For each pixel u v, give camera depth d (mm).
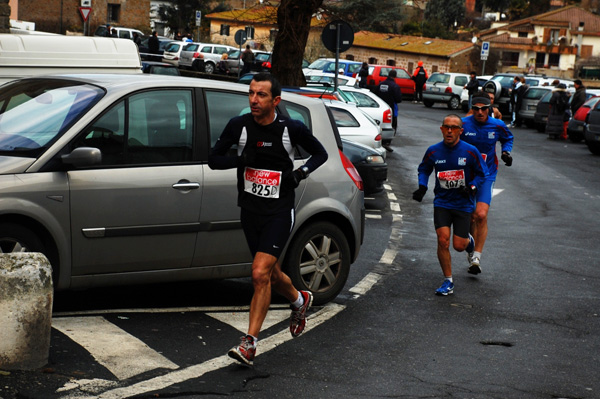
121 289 9164
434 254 12664
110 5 75000
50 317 6410
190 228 8094
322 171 9008
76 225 7480
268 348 7457
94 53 14883
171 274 8133
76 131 7562
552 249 13766
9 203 7105
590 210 18531
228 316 8383
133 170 7781
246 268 8570
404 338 8148
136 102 7934
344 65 53000
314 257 8969
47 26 70250
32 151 7445
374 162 16734
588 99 37719
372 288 10195
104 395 5926
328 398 6297
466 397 6547
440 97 51469
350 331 8227
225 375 6605
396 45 88875
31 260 6348
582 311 9750
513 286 10867
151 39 51875
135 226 7781
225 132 6906
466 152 10039
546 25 127688
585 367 7602
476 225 11344
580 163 27703
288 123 6836
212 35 86625
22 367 6285
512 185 21672
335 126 9406
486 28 157375
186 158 8125
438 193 10227
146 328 7707
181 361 6867
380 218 15766
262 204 6855
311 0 23609
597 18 129125
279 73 24141
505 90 46875
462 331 8555
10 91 8422
